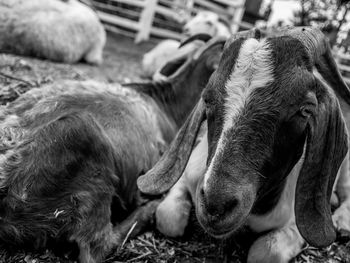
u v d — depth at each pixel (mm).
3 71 930
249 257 539
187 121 517
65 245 490
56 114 530
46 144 484
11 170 470
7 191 464
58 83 656
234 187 383
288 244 551
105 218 515
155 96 779
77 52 1418
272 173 425
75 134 497
